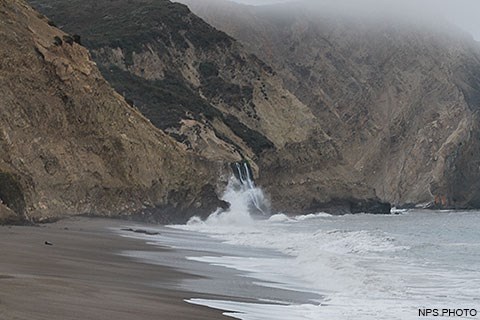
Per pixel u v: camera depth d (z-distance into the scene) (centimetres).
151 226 4700
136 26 10919
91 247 2631
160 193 5741
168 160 5994
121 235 3500
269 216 8475
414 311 1574
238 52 11350
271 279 2053
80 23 11306
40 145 4566
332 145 11356
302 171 10606
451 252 3294
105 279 1712
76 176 4775
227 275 2089
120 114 5628
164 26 11156
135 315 1212
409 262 2758
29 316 1084
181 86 10256
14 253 2105
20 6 5366
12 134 4306
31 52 4950
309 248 3103
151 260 2362
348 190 10956
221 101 10556
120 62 10156
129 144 5503
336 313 1505
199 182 6412
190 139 8206
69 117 5097
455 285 2050
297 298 1706
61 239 2816
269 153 9994
